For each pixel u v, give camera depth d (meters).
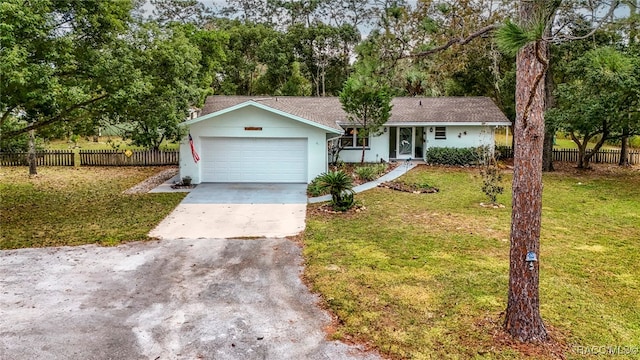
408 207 13.57
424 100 25.52
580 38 4.62
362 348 5.58
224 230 11.10
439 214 12.66
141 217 12.35
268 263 8.72
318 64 42.34
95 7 12.35
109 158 23.97
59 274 8.07
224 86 40.88
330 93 43.06
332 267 8.38
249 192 15.94
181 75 15.15
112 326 6.14
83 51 12.43
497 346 5.53
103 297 7.11
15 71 9.45
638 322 6.24
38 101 10.93
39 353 5.41
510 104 26.61
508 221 11.89
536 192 5.51
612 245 9.88
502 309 6.52
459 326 6.05
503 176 19.88
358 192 15.93
